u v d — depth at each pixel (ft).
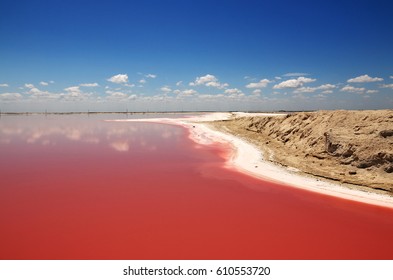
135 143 98.63
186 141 103.45
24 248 28.19
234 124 146.72
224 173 56.70
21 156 73.67
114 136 119.34
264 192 45.39
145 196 43.04
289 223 34.37
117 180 51.39
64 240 29.73
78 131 140.87
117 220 34.47
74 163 65.36
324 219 35.47
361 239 30.78
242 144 91.04
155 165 63.62
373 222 34.71
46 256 26.89
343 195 43.88
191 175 55.16
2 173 55.83
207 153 78.28
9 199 41.19
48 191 44.88
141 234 31.19
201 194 44.24
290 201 41.45
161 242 29.60
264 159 68.74
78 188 46.57
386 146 52.08
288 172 57.00
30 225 32.96
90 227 32.60
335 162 58.70
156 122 214.28
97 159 70.18
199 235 31.17
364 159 53.42
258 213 37.17
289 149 76.54
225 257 27.14
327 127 69.15
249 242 29.89
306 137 75.56
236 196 43.50
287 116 98.89
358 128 60.54
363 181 48.75
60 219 34.65
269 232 32.09
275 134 95.66
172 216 35.91
